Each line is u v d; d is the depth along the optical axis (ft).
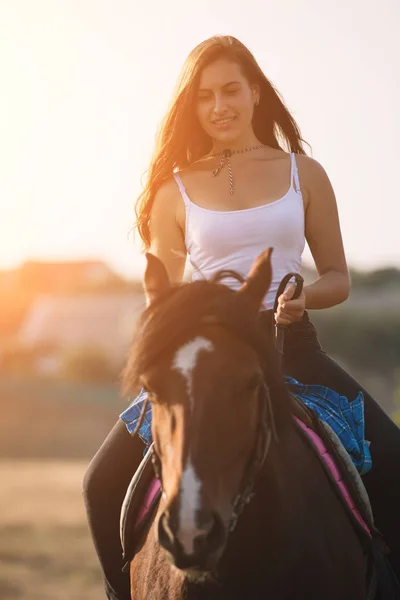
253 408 11.53
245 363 11.44
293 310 13.92
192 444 10.98
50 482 85.81
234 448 11.26
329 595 12.86
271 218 15.35
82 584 44.21
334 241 16.31
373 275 255.09
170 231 16.14
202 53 16.19
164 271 12.73
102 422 144.25
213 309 11.65
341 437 14.61
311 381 15.34
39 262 303.07
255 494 12.53
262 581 12.47
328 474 13.98
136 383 11.60
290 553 12.64
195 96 16.33
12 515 65.31
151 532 13.80
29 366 231.50
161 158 16.79
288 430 12.47
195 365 11.35
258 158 16.19
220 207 15.66
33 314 268.21
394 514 15.21
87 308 261.85
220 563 12.47
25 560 49.88
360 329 201.36
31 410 150.92
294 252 15.53
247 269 15.24
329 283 15.78
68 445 127.75
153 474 14.51
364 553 14.05
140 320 12.19
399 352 199.41
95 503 15.55
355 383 15.67
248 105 16.26
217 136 16.26
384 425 15.48
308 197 16.16
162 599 12.91
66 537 57.31
